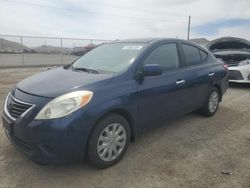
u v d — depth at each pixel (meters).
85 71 3.88
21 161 3.48
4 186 2.97
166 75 4.17
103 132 3.28
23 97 3.16
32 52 18.47
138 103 3.65
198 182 3.14
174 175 3.27
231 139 4.44
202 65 5.13
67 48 19.67
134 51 4.03
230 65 9.15
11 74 12.59
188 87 4.59
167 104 4.19
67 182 3.07
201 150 3.98
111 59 4.08
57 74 3.79
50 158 2.96
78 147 3.04
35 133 2.91
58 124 2.89
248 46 10.43
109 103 3.22
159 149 3.97
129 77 3.61
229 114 5.86
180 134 4.59
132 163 3.53
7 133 3.29
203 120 5.37
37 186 2.99
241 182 3.15
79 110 2.99
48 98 3.02
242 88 9.05
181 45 4.74
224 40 10.52
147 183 3.09
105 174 3.26
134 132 3.73
